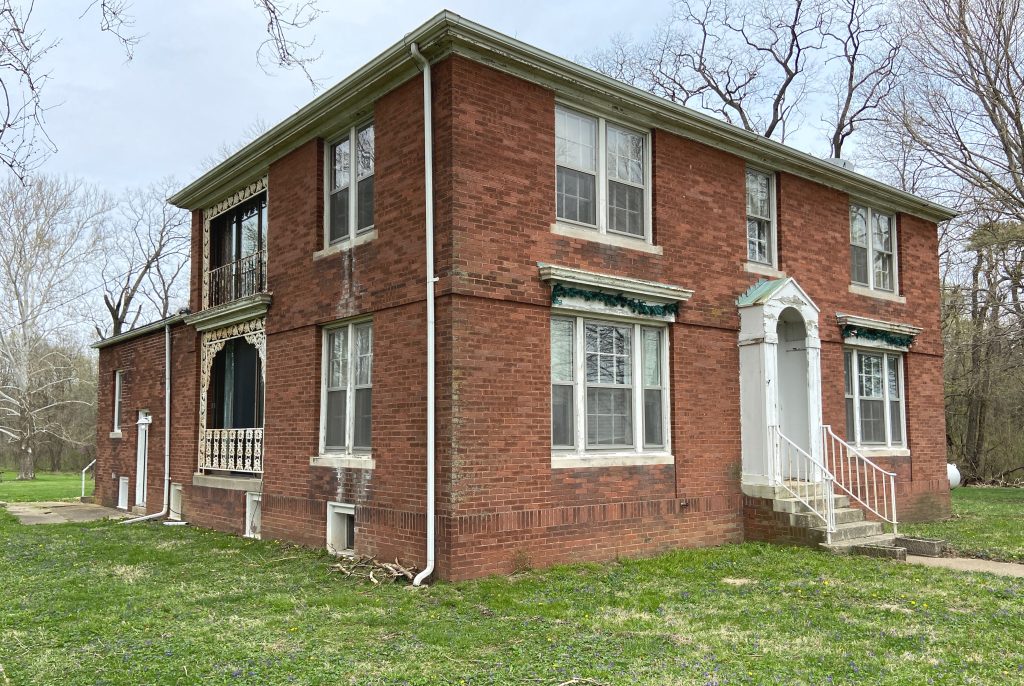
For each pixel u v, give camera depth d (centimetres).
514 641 696
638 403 1162
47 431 4225
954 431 3150
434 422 968
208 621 768
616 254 1141
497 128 1026
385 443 1054
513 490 995
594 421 1114
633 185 1196
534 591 890
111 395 2039
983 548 1207
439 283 980
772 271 1365
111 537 1385
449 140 984
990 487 2825
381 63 1052
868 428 1537
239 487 1402
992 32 2478
